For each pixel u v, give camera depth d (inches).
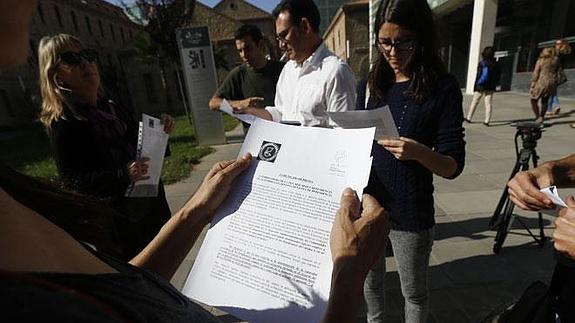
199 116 312.3
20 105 855.1
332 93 77.7
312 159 35.7
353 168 33.4
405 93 59.7
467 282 100.5
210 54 298.5
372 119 55.8
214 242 34.9
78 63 74.7
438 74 57.0
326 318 24.9
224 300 31.6
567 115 316.8
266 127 40.6
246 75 143.3
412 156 54.7
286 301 29.4
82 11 1151.6
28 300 11.4
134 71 1138.7
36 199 23.3
